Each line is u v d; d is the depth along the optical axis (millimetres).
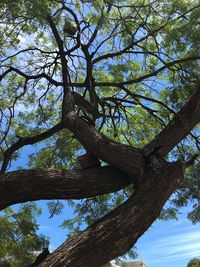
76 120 6828
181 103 10070
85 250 5117
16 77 11469
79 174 6074
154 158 6207
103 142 6340
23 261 11086
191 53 9836
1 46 9695
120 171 6207
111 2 9164
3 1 7195
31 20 8117
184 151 10336
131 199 5766
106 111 11969
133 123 12438
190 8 9539
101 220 5465
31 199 5895
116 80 11789
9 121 10523
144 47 10070
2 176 5863
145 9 9805
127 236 5336
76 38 9367
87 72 9672
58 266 4969
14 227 11305
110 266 9625
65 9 8891
